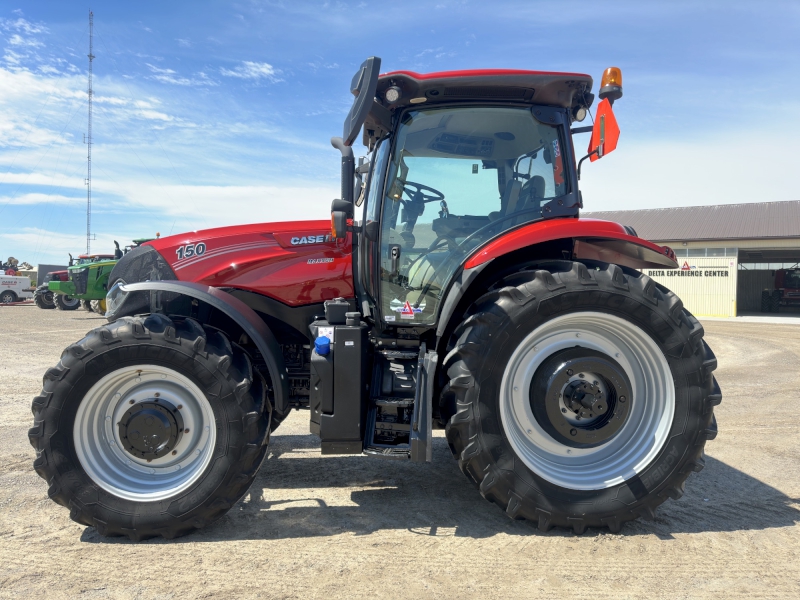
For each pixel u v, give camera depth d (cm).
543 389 284
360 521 288
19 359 839
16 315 1678
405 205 322
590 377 285
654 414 290
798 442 447
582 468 288
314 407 285
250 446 270
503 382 276
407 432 288
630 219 2658
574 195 315
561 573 236
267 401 290
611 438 291
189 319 288
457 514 298
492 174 321
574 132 335
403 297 321
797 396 630
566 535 274
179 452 278
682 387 282
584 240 307
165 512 263
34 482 342
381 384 303
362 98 273
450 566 241
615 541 268
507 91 306
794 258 2748
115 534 266
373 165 349
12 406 546
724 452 419
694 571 239
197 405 280
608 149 275
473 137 320
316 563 243
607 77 273
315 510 302
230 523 286
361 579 229
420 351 300
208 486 266
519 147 320
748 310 2680
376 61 272
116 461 278
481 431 272
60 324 1389
